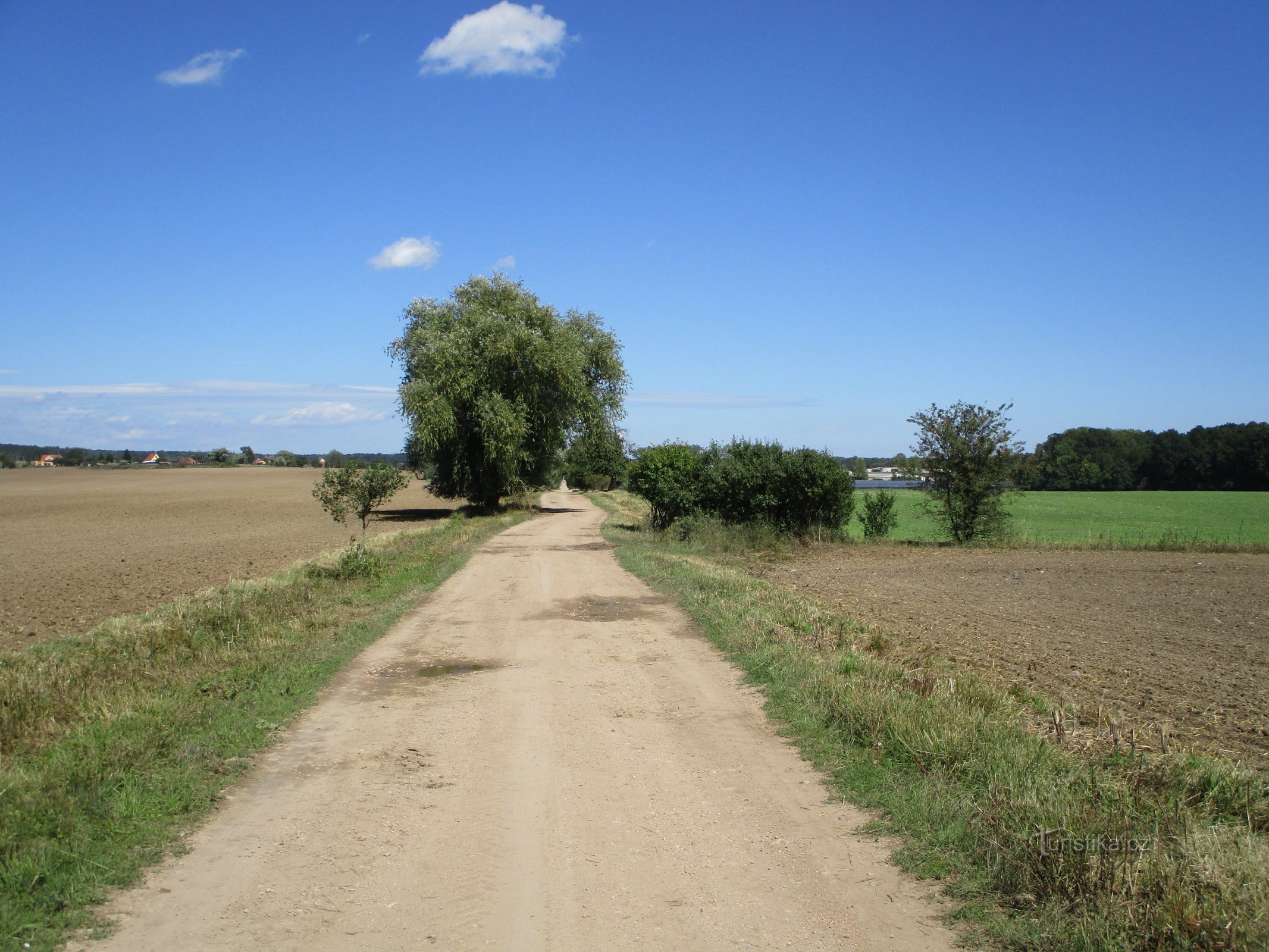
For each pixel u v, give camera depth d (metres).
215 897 4.35
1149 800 5.13
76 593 18.17
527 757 6.71
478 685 9.17
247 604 12.95
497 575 19.34
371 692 8.88
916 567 21.78
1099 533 35.50
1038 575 20.05
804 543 26.89
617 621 13.27
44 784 5.41
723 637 11.41
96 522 45.44
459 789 6.00
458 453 42.31
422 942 3.90
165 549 29.75
